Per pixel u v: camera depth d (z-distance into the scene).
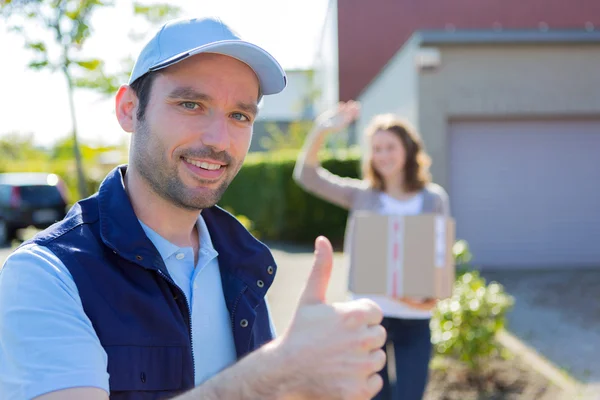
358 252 3.22
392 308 3.20
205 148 1.38
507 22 16.30
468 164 9.44
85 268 1.24
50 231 1.28
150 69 1.36
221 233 1.62
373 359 0.94
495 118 9.27
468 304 4.59
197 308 1.50
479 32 8.89
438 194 3.65
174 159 1.38
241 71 1.41
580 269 9.38
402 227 3.19
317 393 0.94
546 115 9.22
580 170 9.48
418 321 3.23
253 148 18.64
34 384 1.08
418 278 3.15
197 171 1.39
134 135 1.44
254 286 1.59
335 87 18.08
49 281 1.17
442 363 4.82
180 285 1.48
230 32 1.39
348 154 12.70
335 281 8.27
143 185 1.44
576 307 7.11
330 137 18.19
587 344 5.61
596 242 9.54
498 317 4.69
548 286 8.27
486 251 9.53
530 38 8.88
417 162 3.61
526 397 4.23
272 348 0.98
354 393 0.92
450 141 9.40
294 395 0.94
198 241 1.58
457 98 9.08
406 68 9.91
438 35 8.89
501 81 9.09
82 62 3.47
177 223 1.49
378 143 3.56
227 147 1.40
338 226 13.01
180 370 1.28
